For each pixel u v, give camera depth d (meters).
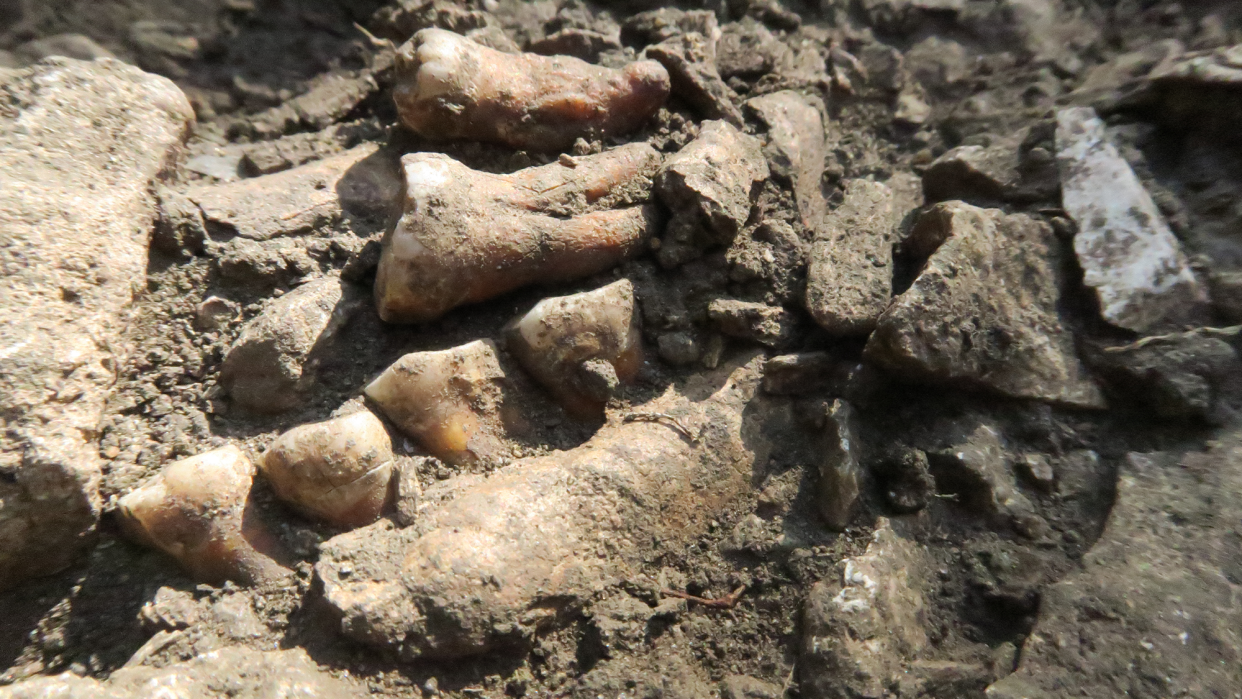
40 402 0.06
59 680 0.06
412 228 0.07
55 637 0.06
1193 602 0.06
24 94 0.07
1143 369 0.07
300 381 0.07
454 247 0.07
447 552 0.06
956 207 0.07
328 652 0.06
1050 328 0.07
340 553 0.06
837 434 0.07
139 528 0.06
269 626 0.06
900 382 0.07
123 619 0.06
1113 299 0.07
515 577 0.06
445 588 0.06
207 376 0.07
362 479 0.07
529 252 0.07
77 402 0.06
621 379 0.07
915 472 0.07
